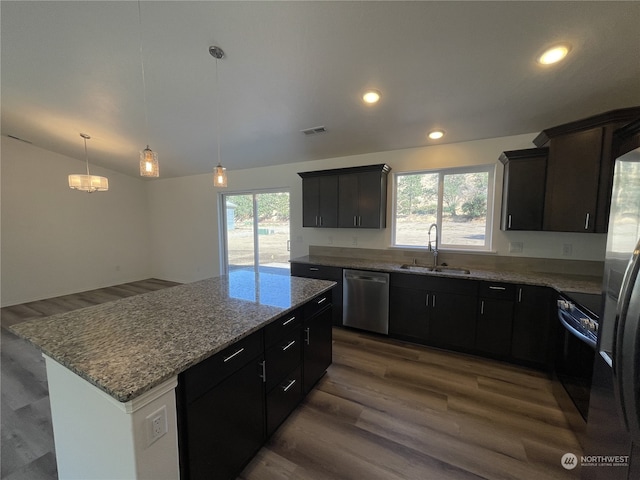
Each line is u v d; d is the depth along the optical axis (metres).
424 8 1.54
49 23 1.87
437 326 2.85
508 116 2.53
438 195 3.37
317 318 2.18
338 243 4.01
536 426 1.80
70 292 4.96
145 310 1.68
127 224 5.78
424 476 1.45
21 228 4.38
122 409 0.94
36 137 4.02
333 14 1.63
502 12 1.51
